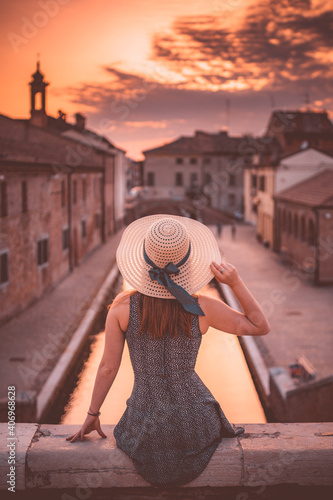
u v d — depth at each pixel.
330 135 51.81
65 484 2.56
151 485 2.54
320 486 2.58
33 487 2.56
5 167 17.91
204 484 2.54
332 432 2.70
